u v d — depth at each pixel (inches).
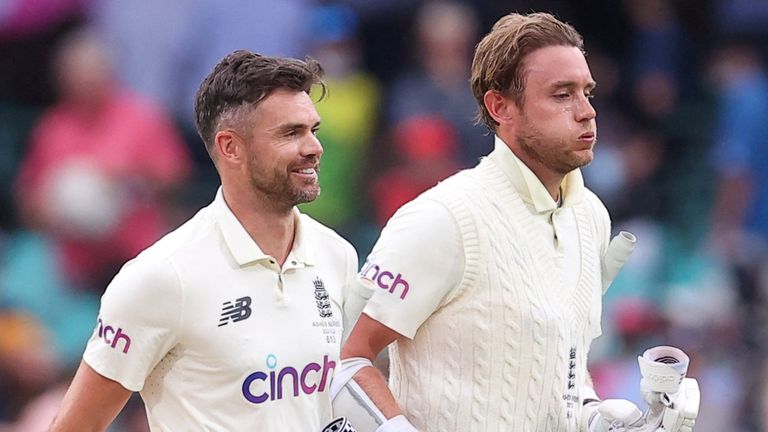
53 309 1176.2
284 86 482.9
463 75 1327.5
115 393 482.9
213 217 493.4
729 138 1432.1
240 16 1284.4
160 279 477.4
